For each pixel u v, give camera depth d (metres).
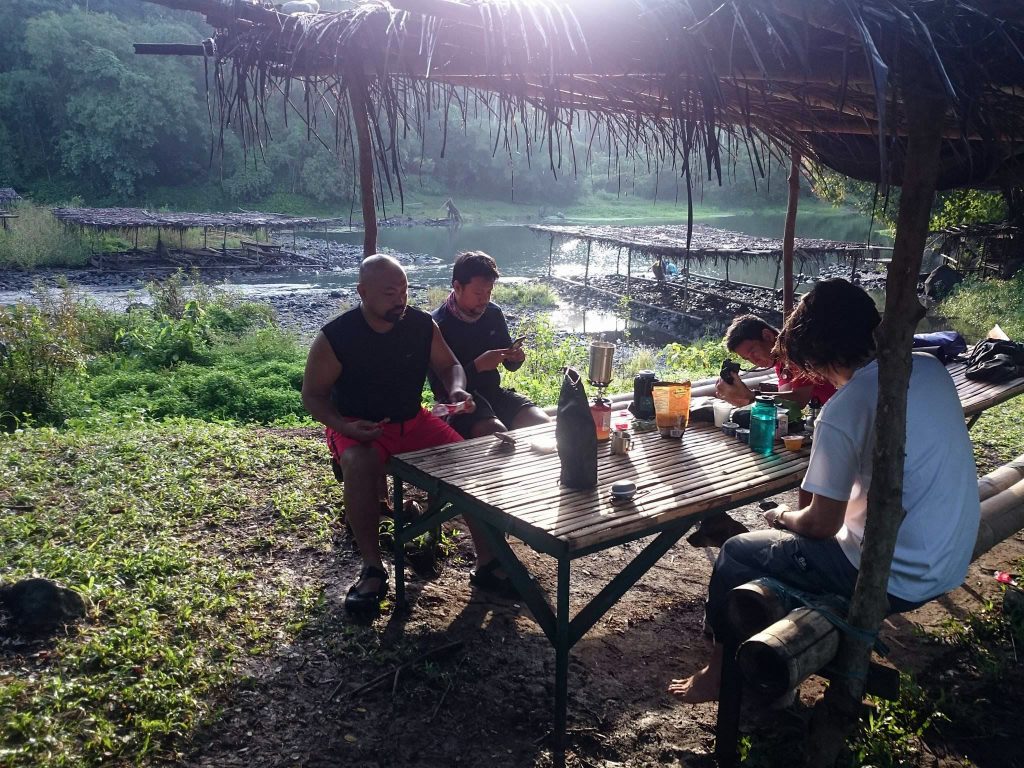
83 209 36.72
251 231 37.31
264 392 10.11
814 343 2.52
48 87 64.88
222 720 2.71
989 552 4.40
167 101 65.88
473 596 3.74
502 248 43.25
